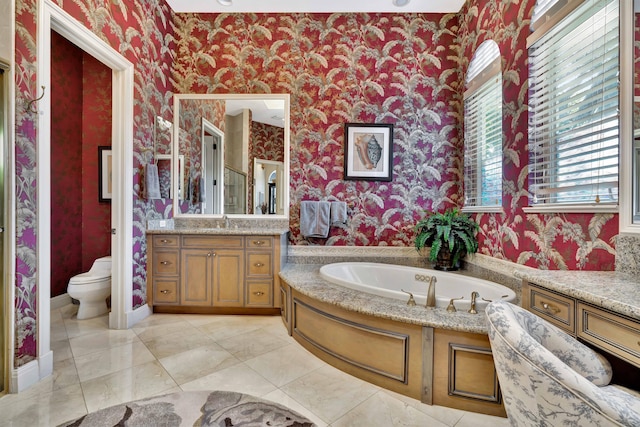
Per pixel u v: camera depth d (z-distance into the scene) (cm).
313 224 301
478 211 265
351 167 309
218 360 196
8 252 156
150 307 277
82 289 258
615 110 141
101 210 321
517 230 212
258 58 313
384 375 168
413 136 309
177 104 315
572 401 77
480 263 257
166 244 274
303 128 312
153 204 284
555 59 180
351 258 310
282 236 278
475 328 147
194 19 315
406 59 308
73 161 312
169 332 239
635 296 98
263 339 229
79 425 134
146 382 170
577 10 162
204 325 254
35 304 169
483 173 266
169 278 275
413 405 154
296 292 228
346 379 176
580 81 162
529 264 200
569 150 170
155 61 282
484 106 264
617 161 141
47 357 175
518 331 91
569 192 170
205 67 315
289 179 313
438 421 143
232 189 318
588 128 157
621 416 71
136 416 141
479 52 271
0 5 150
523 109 206
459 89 304
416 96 308
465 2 289
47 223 175
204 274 274
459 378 152
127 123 243
